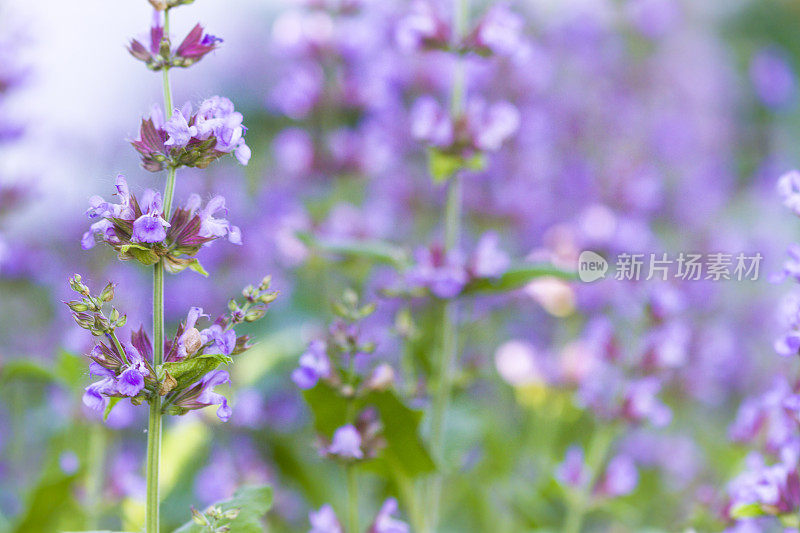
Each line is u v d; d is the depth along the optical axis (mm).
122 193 1062
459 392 1317
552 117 2205
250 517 1103
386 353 1440
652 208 1903
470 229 1874
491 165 1854
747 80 3014
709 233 2010
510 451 1590
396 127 1688
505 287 1278
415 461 1233
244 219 1838
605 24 2488
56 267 1782
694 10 3104
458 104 1294
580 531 1610
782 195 1110
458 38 1294
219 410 1071
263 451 1429
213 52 1102
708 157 2488
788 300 1109
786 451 1136
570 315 1654
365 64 1663
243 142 1066
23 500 1384
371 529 1189
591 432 1741
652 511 1663
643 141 2254
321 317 1665
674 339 1330
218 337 1065
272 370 1611
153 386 1062
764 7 3455
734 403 2014
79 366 1331
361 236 1531
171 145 1057
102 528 1412
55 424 1631
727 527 1234
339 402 1196
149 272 1890
